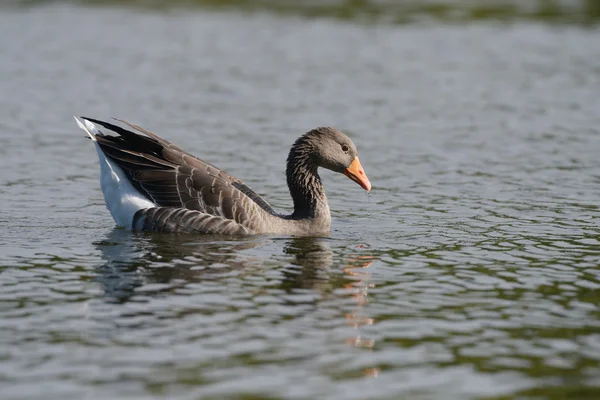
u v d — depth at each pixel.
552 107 28.42
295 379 9.87
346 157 17.14
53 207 18.02
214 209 16.05
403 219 17.73
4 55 34.16
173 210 15.95
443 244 15.81
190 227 15.98
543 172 21.50
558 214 18.00
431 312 12.16
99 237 15.73
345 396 9.49
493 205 18.75
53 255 14.55
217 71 32.94
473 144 24.22
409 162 22.47
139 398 9.33
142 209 16.06
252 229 16.16
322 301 12.49
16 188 19.39
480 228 16.98
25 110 26.69
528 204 18.80
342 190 20.30
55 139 23.89
